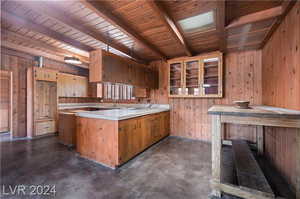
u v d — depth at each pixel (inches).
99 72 93.1
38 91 156.5
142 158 102.5
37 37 115.5
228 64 132.0
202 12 77.4
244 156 84.0
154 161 97.7
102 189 67.3
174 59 146.7
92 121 97.9
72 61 150.2
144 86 141.0
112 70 101.2
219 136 63.5
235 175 79.1
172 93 152.8
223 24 80.7
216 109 69.3
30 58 160.7
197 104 147.7
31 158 101.2
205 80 136.9
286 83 72.9
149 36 105.8
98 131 94.6
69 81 188.7
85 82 210.8
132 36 97.3
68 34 105.3
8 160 97.7
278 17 74.6
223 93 133.0
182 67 142.6
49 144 132.6
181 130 156.2
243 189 56.5
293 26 65.6
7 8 76.4
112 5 71.2
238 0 67.5
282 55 78.1
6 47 133.9
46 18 85.3
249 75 123.3
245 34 95.1
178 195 63.4
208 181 74.1
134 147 102.3
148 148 122.6
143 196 62.6
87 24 90.0
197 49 133.1
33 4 66.8
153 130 129.2
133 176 78.7
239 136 126.8
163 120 148.6
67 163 94.0
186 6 72.4
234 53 129.4
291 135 65.0
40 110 158.2
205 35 104.8
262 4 70.3
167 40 113.4
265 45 110.3
